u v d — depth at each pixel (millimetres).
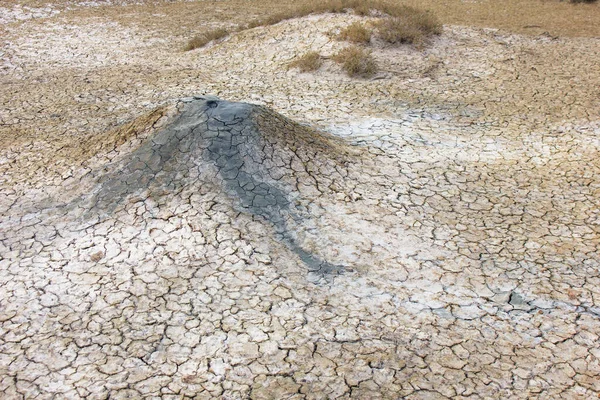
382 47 9328
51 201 5180
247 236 4578
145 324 3881
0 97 8242
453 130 6781
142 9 14664
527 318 3934
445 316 3959
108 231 4730
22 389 3410
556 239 4750
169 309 3998
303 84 8391
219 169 5051
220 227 4633
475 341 3744
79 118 7305
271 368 3527
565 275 4328
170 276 4273
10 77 9352
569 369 3518
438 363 3570
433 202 5238
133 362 3594
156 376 3490
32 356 3652
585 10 12625
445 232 4832
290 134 5617
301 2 15062
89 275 4324
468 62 9008
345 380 3434
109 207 4969
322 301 4070
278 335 3770
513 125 6891
